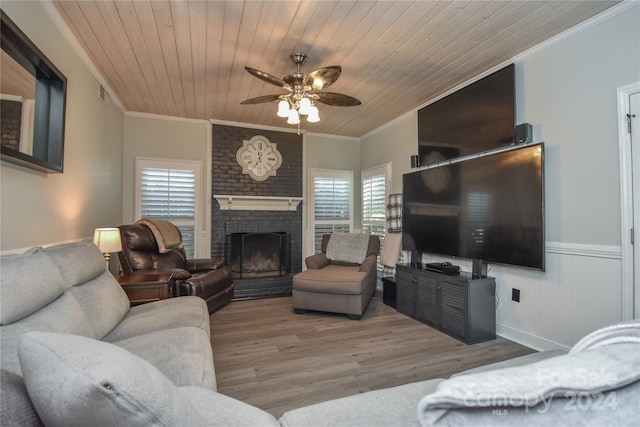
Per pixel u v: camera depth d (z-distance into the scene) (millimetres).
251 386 2070
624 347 622
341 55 2830
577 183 2377
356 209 5879
